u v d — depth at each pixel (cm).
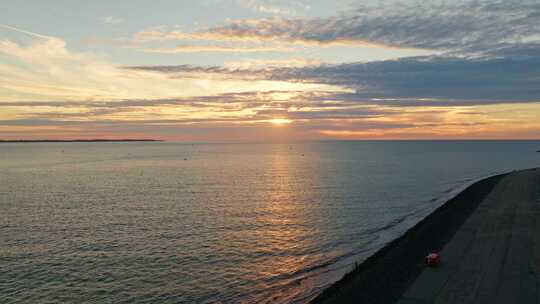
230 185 6456
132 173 8681
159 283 2230
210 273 2366
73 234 3278
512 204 3725
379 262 2106
